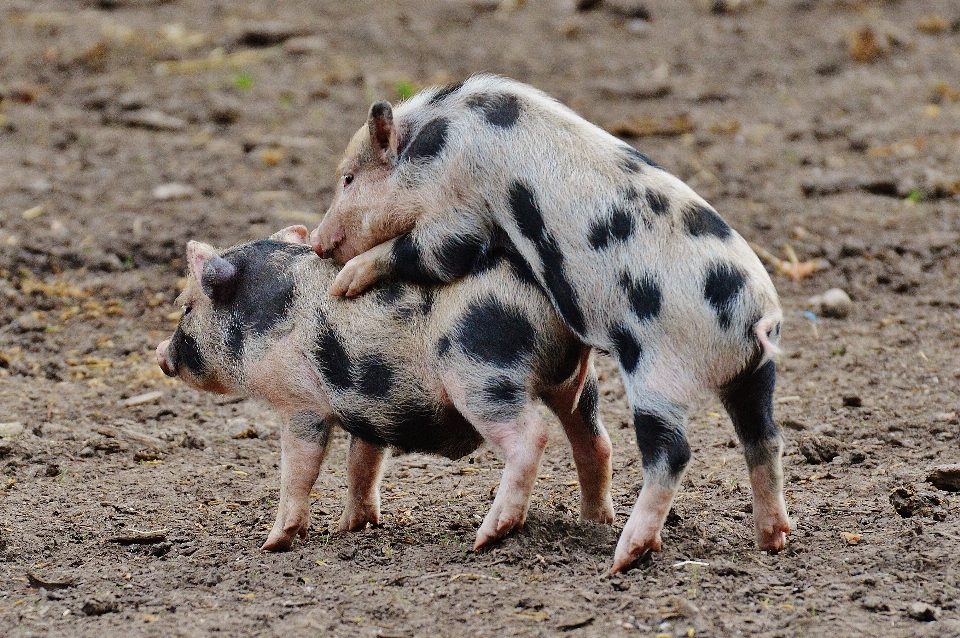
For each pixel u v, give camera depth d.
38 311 38.50
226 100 55.69
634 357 21.19
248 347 24.27
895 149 48.84
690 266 20.78
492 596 20.67
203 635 19.95
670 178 22.03
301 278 24.17
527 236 22.05
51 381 34.31
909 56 61.16
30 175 47.94
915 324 35.97
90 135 52.25
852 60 60.75
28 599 21.88
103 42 62.28
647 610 19.94
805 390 31.92
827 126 51.69
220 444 30.44
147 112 54.38
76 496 26.95
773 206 44.44
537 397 23.30
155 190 46.38
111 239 42.31
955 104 54.38
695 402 20.86
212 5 69.62
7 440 29.20
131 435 30.20
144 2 70.00
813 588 20.66
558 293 21.80
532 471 22.19
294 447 23.97
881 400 30.94
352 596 20.98
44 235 42.44
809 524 23.72
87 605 21.09
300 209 44.84
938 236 41.25
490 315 22.14
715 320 20.59
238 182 47.31
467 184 22.52
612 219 21.34
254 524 25.58
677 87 57.47
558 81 58.44
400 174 23.06
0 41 63.16
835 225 42.75
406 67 60.12
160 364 25.83
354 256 23.97
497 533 22.45
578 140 22.20
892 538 22.59
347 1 70.50
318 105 55.62
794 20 67.00
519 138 22.31
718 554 22.42
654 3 69.94
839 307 37.06
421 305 22.89
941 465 25.66
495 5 69.81
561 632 19.47
